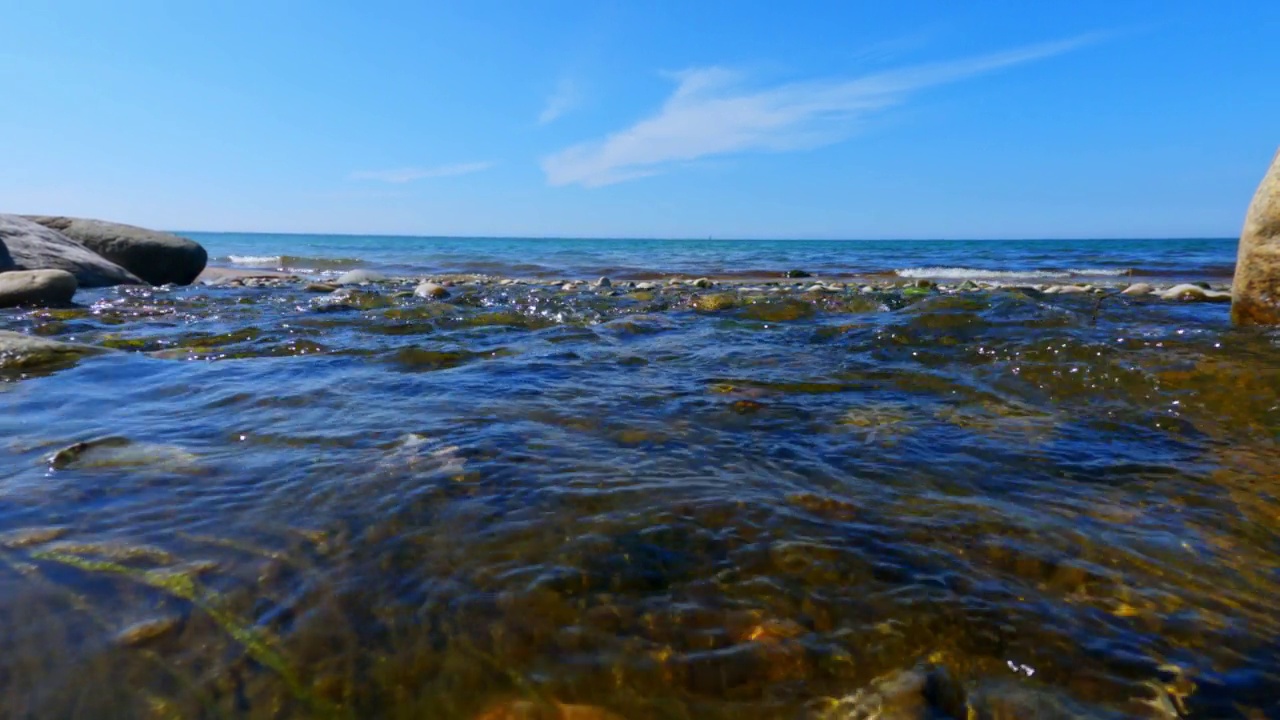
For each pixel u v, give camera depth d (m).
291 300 9.02
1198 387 3.83
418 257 31.75
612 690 1.39
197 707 1.29
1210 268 21.53
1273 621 1.65
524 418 3.27
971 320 6.02
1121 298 8.89
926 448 2.93
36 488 2.27
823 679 1.43
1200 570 1.89
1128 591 1.77
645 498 2.28
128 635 1.48
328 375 4.26
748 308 7.82
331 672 1.40
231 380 4.08
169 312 7.59
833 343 5.58
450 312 7.48
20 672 1.35
